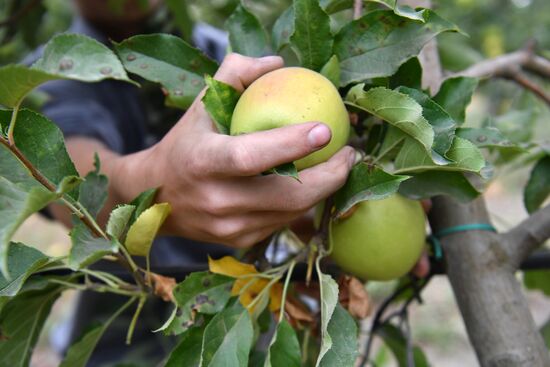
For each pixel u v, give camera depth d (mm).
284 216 703
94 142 1407
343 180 672
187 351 711
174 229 769
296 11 715
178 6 1294
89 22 1779
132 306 1757
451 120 660
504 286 833
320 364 674
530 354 798
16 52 1960
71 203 664
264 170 614
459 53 1423
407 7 684
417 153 706
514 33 3678
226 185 662
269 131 602
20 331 820
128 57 787
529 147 944
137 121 1727
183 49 796
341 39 737
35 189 497
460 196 753
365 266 825
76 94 1579
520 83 1101
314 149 594
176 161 693
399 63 713
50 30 2395
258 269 802
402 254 818
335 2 801
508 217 4355
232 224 697
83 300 1786
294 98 658
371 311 830
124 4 1664
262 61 709
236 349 694
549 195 941
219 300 730
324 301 668
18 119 649
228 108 694
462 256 861
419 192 768
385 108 666
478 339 830
